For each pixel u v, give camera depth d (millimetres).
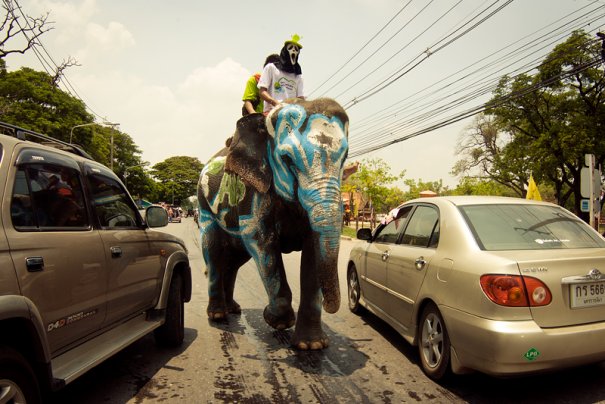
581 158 24547
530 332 3088
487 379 3873
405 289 4402
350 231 29312
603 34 11906
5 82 28375
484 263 3375
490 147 34719
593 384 3736
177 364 4312
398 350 4727
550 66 22906
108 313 3537
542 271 3234
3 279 2375
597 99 23906
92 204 3529
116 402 3445
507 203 4258
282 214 4559
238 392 3646
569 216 4215
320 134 3902
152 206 4453
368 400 3492
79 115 32938
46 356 2613
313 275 4703
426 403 3430
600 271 3355
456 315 3484
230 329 5586
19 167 2781
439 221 4207
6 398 2291
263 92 5086
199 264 11867
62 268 2887
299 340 4707
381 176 25828
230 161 4496
